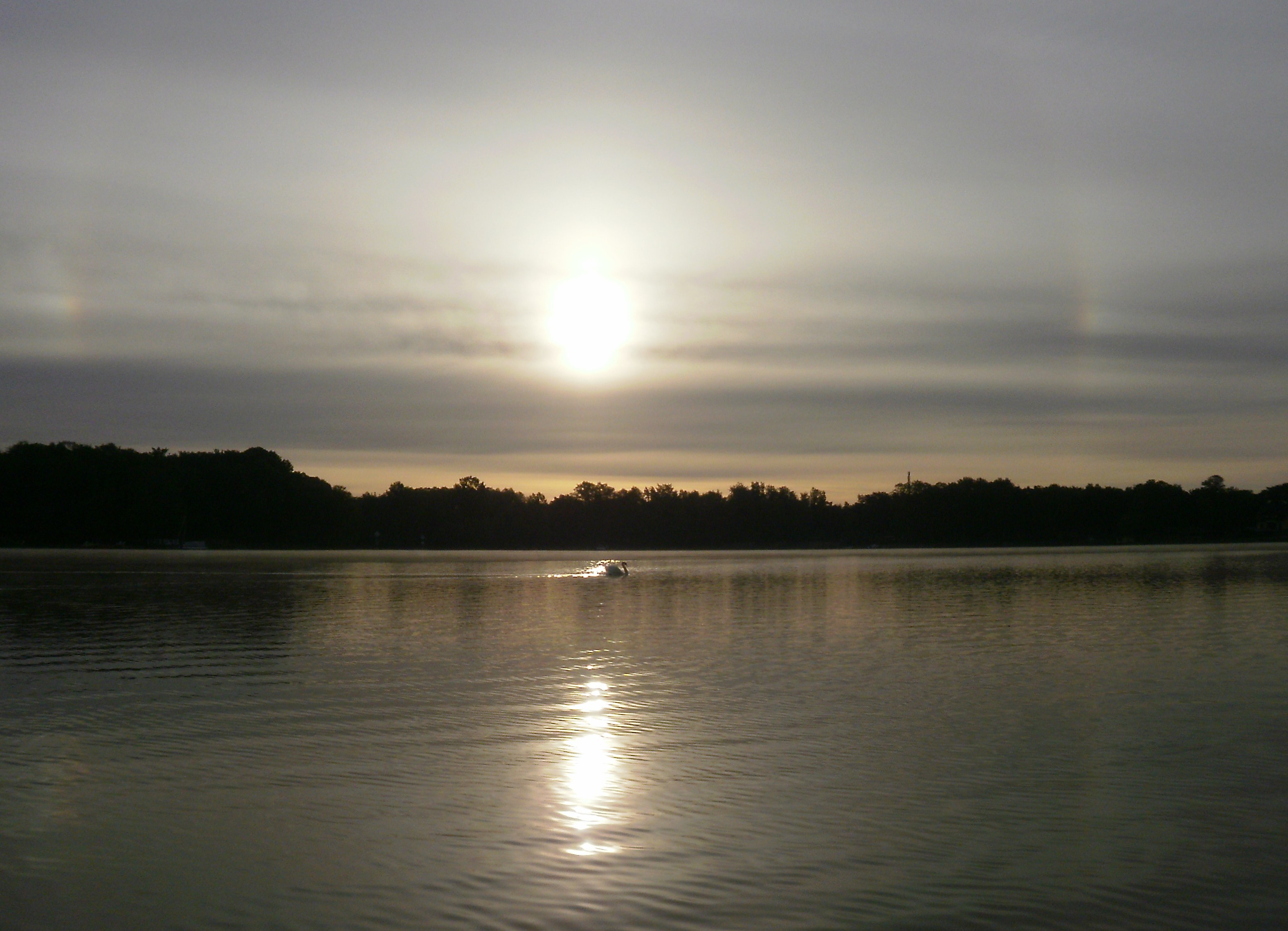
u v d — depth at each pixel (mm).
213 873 16547
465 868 16672
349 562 136000
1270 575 100188
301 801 20109
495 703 29672
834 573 108188
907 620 54000
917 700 30188
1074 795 20531
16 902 15516
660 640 44844
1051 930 14641
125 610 59031
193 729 26188
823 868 16734
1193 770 22359
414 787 21031
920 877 16375
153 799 20219
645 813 19375
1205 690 31812
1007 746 24578
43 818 19109
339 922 14844
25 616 55250
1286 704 29578
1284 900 15633
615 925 14734
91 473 198125
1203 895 15773
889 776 21906
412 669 35938
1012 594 74562
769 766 22703
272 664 37031
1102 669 36156
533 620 54062
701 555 184375
